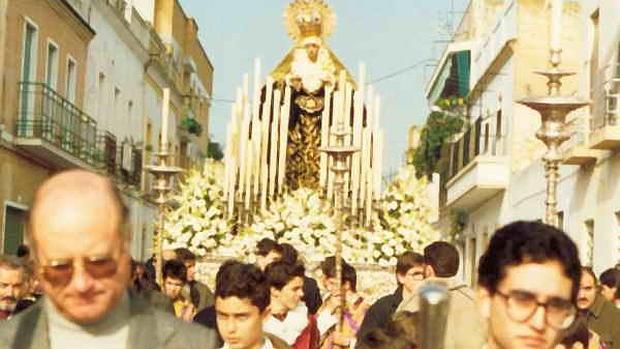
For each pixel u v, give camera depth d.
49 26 25.78
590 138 20.23
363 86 17.20
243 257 16.06
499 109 32.38
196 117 54.97
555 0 10.00
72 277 3.29
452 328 5.64
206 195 16.73
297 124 18.25
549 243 3.73
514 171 29.81
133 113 37.00
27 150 24.61
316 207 16.20
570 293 3.73
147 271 12.42
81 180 3.37
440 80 46.12
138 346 3.50
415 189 16.70
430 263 8.95
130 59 36.22
